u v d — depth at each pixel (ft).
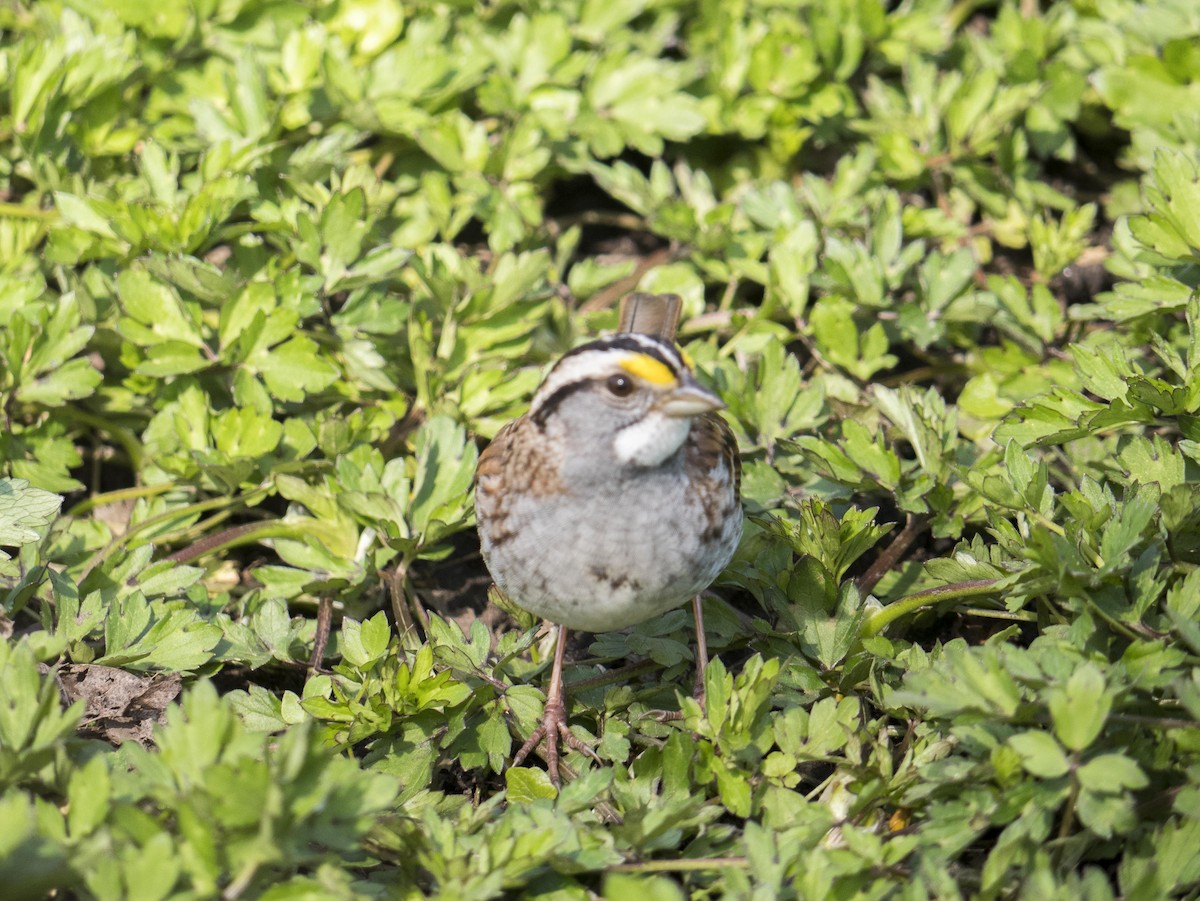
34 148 40.32
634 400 25.94
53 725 24.57
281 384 35.73
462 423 36.70
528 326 38.42
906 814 26.73
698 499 26.89
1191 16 43.62
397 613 32.35
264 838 21.65
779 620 31.65
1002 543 29.94
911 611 31.35
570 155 43.86
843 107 44.78
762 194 41.81
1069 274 42.47
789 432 35.32
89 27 42.45
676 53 47.39
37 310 36.45
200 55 44.37
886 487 32.94
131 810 22.45
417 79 43.29
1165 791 25.64
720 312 40.60
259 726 28.78
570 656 33.35
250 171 39.88
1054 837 25.52
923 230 42.24
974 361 39.99
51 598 31.86
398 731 29.09
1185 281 36.86
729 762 26.89
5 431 34.99
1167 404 30.89
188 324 36.14
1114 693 24.09
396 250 37.83
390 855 26.00
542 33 44.47
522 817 25.14
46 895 23.94
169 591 32.14
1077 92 44.98
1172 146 42.04
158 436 36.27
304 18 44.88
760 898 23.26
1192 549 29.53
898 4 49.14
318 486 35.37
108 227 38.24
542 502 26.78
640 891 22.67
